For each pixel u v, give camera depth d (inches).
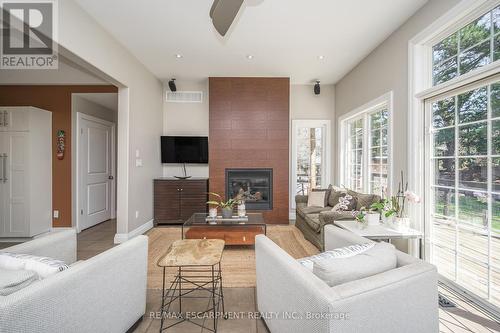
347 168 181.5
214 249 69.7
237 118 180.7
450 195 88.2
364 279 41.1
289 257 53.1
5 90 159.0
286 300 48.5
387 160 121.1
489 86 72.8
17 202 139.0
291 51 138.8
